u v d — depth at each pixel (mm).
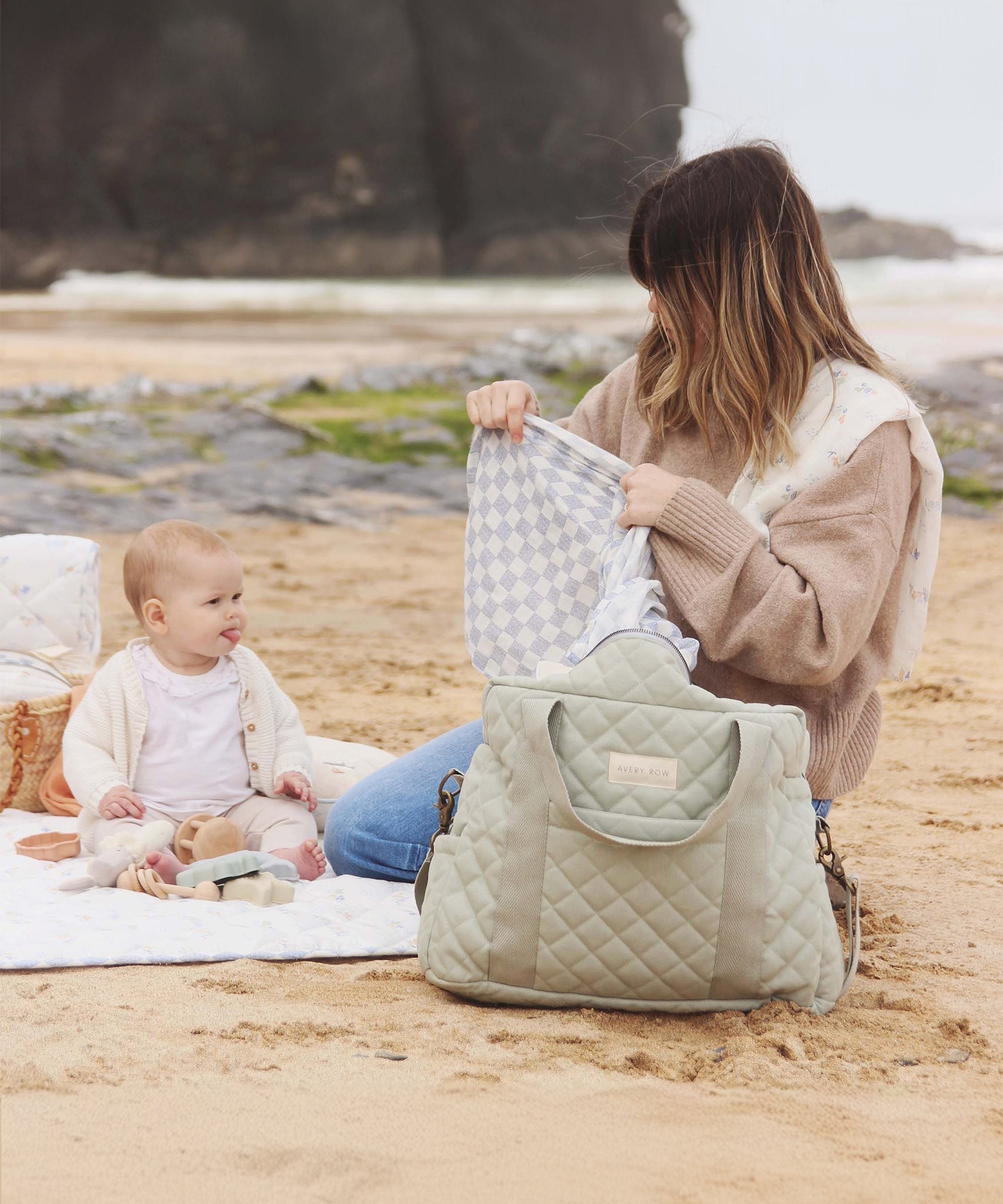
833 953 2652
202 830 3365
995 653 7414
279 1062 2279
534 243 44469
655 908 2512
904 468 3002
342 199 43656
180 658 3617
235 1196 1818
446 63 44156
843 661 2873
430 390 15719
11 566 4223
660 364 3336
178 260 42875
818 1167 1957
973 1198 1881
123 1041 2354
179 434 13594
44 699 3889
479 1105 2129
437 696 6223
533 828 2559
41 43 42125
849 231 43031
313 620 8008
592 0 45250
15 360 17984
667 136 47188
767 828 2553
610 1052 2377
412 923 3104
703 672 3055
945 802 4605
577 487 3287
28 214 42281
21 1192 1810
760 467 3039
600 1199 1845
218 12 42906
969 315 23438
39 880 3275
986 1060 2410
